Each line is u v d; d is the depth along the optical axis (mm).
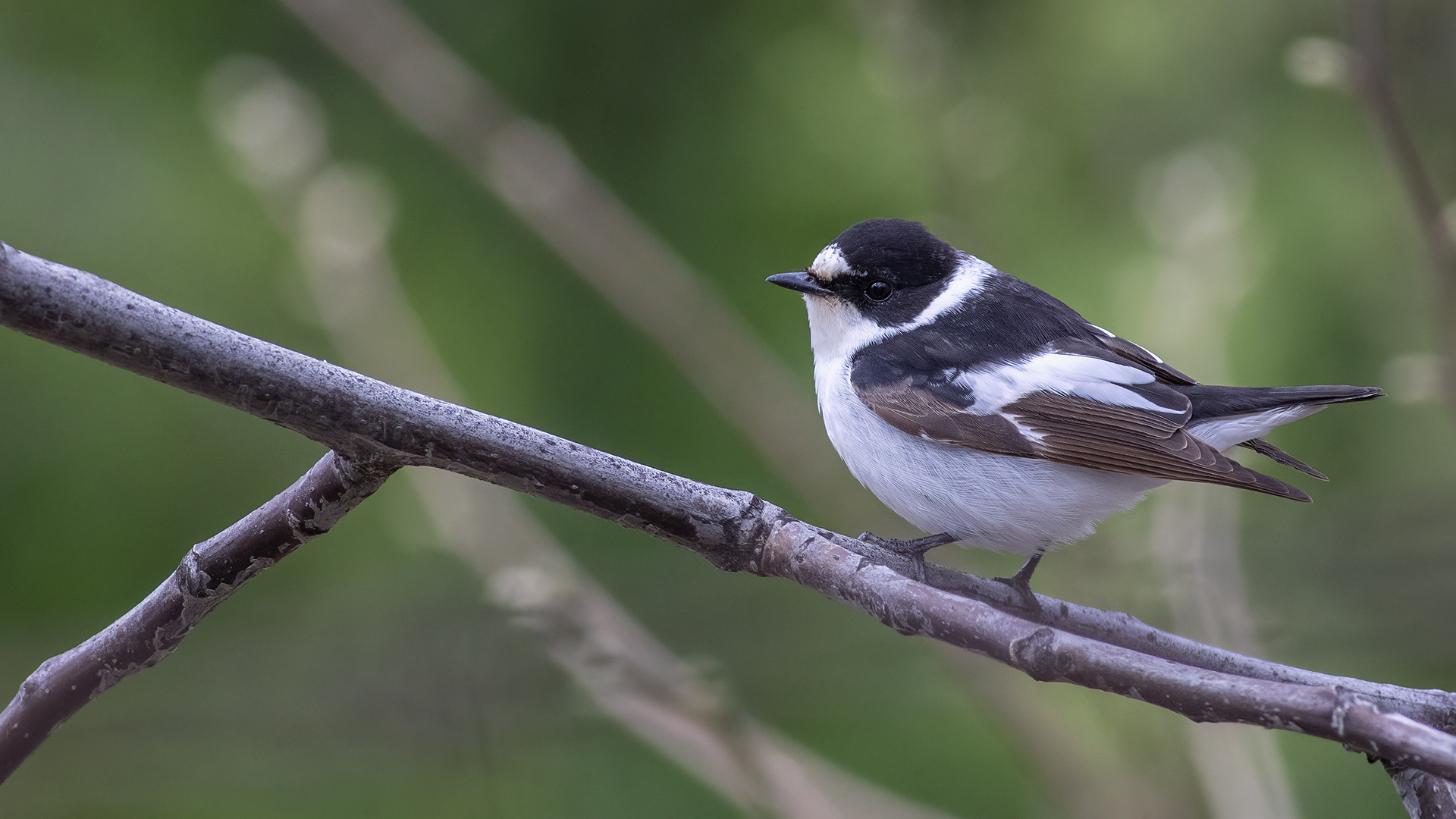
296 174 9984
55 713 4988
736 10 13680
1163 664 4625
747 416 11188
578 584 8375
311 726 9164
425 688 9078
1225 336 10492
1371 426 11953
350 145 13000
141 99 12570
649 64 13586
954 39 13422
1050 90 13570
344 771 9711
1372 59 7754
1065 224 13086
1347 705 4340
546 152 11031
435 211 13039
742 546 5348
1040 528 7980
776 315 13055
